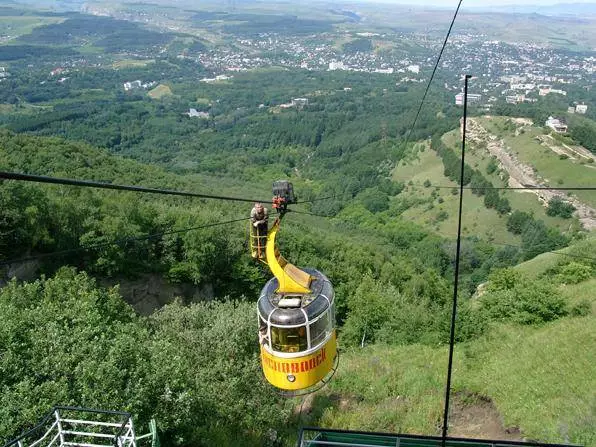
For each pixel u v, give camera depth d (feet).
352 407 82.12
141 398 55.26
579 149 484.74
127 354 60.64
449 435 70.59
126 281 171.32
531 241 365.61
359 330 129.39
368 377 90.17
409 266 283.38
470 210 447.42
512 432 68.69
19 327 63.82
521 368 83.51
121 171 353.72
